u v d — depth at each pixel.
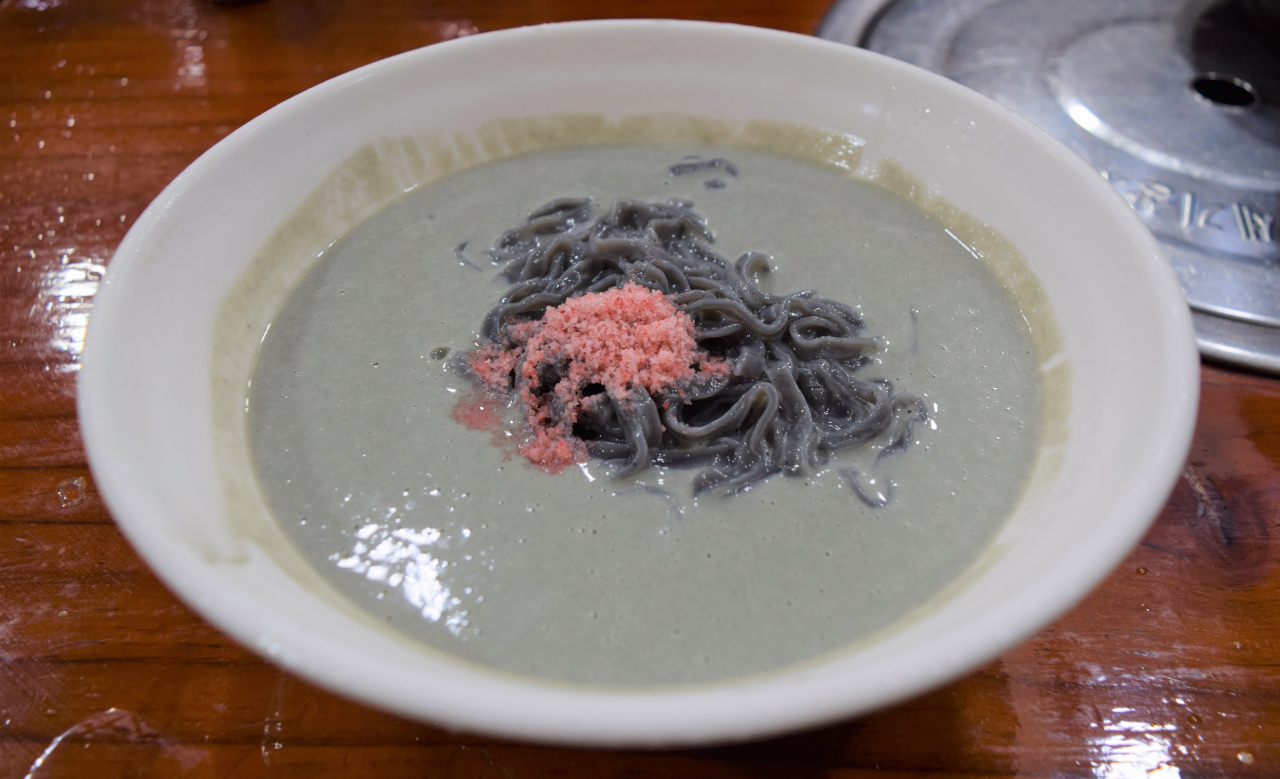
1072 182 0.26
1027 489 0.24
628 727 0.18
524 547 0.23
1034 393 0.26
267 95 0.34
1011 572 0.21
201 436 0.24
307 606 0.21
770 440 0.25
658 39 0.30
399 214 0.29
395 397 0.26
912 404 0.25
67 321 0.28
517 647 0.22
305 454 0.25
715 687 0.20
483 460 0.25
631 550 0.23
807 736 0.22
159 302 0.24
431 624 0.22
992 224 0.28
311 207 0.28
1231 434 0.26
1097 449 0.23
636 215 0.29
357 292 0.28
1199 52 0.34
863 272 0.28
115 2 0.38
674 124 0.31
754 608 0.23
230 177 0.26
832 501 0.24
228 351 0.25
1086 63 0.34
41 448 0.26
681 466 0.25
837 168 0.30
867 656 0.20
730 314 0.26
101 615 0.23
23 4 0.38
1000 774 0.22
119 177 0.32
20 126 0.33
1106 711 0.22
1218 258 0.28
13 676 0.23
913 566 0.23
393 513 0.24
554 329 0.25
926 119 0.29
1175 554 0.24
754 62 0.30
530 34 0.30
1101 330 0.24
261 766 0.22
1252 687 0.23
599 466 0.25
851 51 0.29
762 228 0.29
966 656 0.19
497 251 0.29
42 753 0.22
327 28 0.37
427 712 0.18
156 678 0.23
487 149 0.30
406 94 0.29
